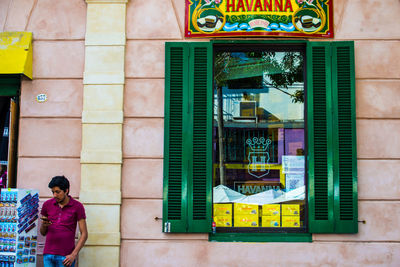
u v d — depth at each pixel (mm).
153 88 5879
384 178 5703
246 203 5863
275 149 5945
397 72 5828
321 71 5816
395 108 5781
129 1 6020
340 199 5645
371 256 5602
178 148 5742
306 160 5844
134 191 5738
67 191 4902
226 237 5703
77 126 5867
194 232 5656
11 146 5914
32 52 5980
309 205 5660
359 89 5816
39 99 5910
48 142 5852
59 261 4801
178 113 5793
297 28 5852
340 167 5680
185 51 5855
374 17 5906
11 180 5879
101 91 5848
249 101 6012
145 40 5953
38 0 6066
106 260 5617
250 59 6066
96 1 5977
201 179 5719
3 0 6090
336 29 5906
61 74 5941
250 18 5859
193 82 5816
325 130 5734
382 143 5746
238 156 5934
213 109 5957
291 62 6043
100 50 5906
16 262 4836
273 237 5684
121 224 5707
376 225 5648
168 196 5680
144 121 5840
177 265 5633
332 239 5648
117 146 5773
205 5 5910
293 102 5992
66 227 4875
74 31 6000
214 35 5859
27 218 4988
